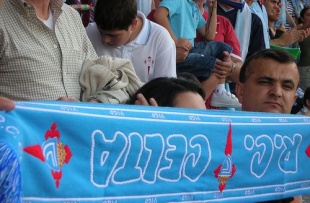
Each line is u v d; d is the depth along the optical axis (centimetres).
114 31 441
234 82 612
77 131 212
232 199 271
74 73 384
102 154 221
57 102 211
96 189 219
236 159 271
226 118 267
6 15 361
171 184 245
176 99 280
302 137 304
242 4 698
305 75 1012
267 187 288
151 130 236
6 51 358
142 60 458
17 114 194
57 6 379
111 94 375
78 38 396
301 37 889
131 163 230
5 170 171
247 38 702
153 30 464
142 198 235
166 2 566
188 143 249
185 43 531
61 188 206
